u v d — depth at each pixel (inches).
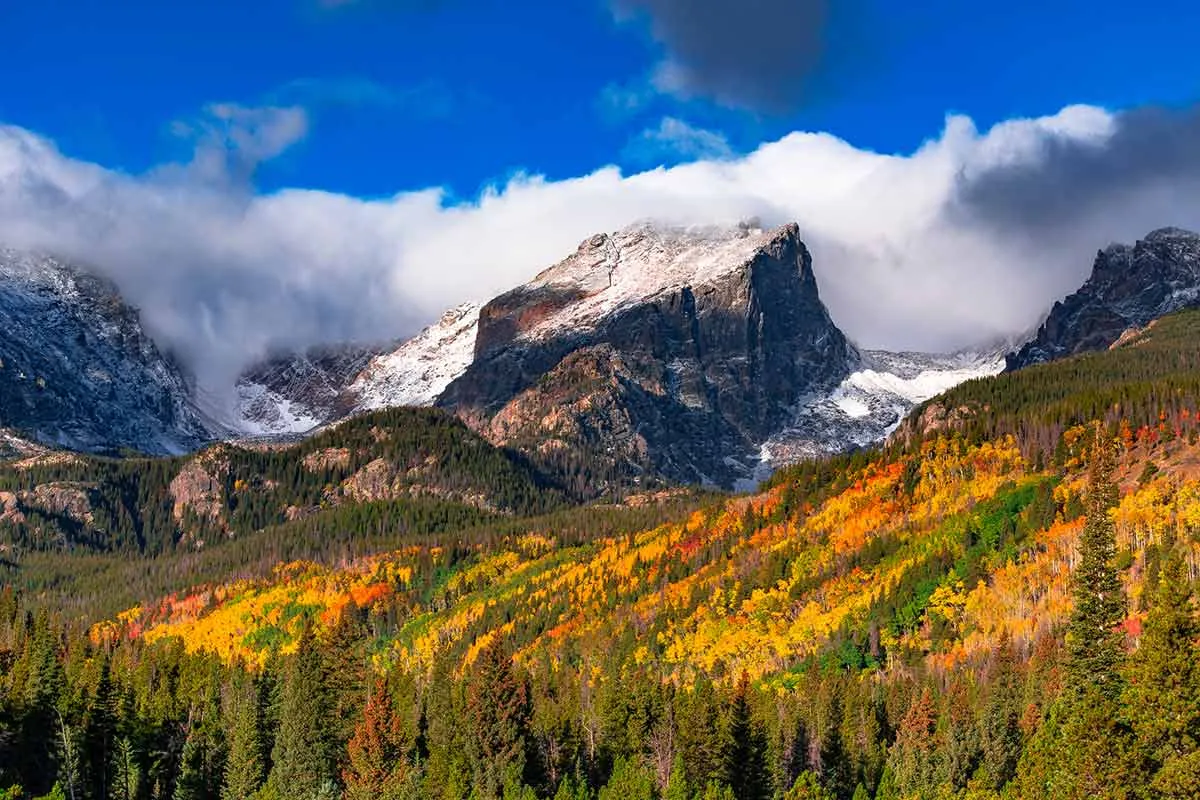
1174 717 3969.0
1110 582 5620.1
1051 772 4298.7
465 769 6510.8
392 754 6456.7
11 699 6899.6
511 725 6643.7
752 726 6845.5
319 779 6865.2
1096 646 5506.9
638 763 6673.2
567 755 6963.6
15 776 6560.0
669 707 7145.7
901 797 6491.1
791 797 6264.8
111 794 6791.3
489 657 6796.3
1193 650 4008.4
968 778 6648.6
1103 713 4124.0
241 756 7027.6
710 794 6151.6
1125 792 3922.2
